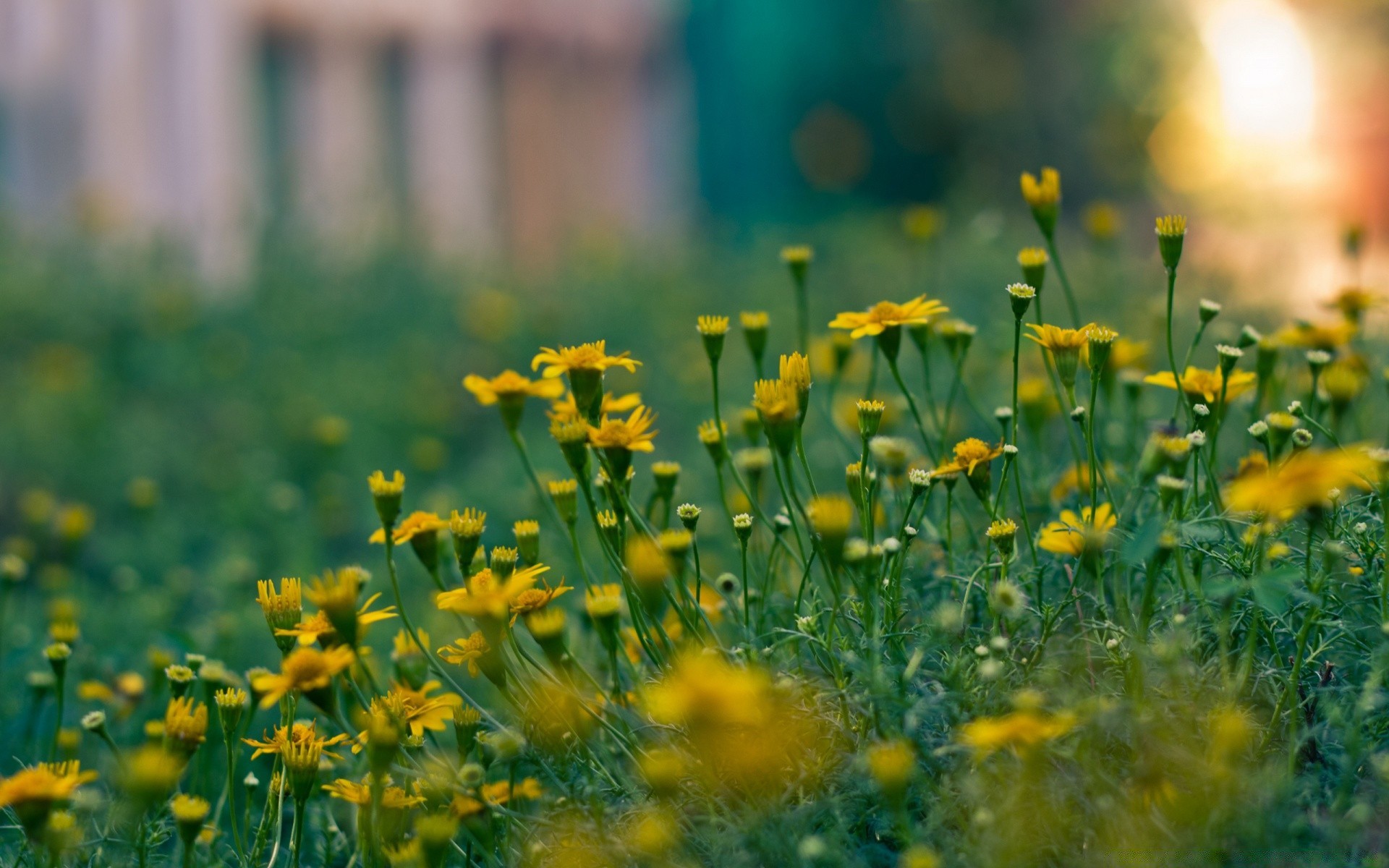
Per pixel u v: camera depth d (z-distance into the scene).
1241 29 9.70
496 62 8.44
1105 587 1.76
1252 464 1.81
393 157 7.91
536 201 8.68
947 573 1.85
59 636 1.96
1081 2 11.33
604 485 1.77
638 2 9.11
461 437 5.23
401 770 1.58
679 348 5.59
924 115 12.30
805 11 11.82
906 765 1.29
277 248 6.58
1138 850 1.29
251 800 1.82
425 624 2.97
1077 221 8.62
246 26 7.09
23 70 6.99
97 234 6.41
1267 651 1.62
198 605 3.65
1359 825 1.30
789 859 1.35
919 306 1.82
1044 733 1.29
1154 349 3.55
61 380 5.13
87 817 1.82
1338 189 8.01
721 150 11.12
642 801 1.54
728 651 1.64
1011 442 1.71
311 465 4.77
